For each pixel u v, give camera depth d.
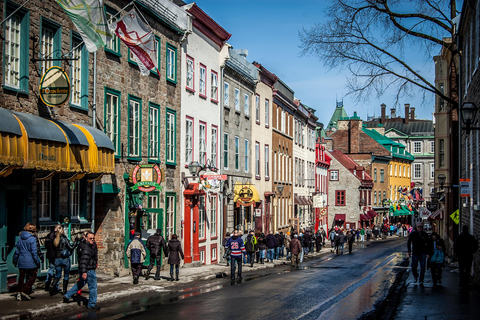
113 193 20.97
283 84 50.25
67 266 15.47
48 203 17.30
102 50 20.36
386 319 12.45
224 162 34.53
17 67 15.76
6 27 15.29
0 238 14.95
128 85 22.30
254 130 40.97
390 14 22.78
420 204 104.69
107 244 21.08
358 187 78.88
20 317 12.22
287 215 51.09
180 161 27.39
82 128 17.06
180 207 27.27
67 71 18.14
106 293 16.25
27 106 15.91
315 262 35.19
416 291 17.38
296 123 55.66
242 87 38.25
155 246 20.64
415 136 115.44
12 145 13.12
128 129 22.16
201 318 12.69
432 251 19.36
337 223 79.25
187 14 27.69
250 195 34.81
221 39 33.75
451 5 25.67
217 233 32.97
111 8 20.97
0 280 14.88
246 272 26.44
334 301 15.58
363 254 44.38
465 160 24.70
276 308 14.25
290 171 52.62
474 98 20.94
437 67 48.81
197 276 22.42
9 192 15.91
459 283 19.42
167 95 26.03
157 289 18.09
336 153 82.94
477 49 19.86
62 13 17.92
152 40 19.38
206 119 31.27
